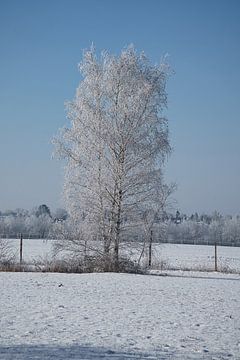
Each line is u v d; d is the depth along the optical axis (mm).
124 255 29516
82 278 25062
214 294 20234
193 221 93438
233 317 14867
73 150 29938
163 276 27844
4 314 14070
